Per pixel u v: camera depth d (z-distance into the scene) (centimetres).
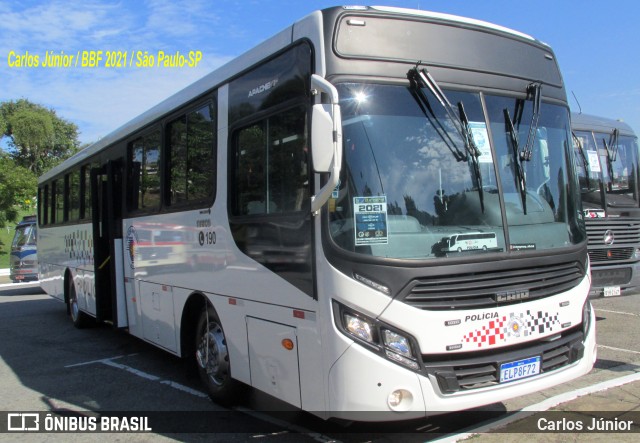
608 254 852
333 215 380
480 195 415
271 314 442
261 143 462
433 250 385
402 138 400
